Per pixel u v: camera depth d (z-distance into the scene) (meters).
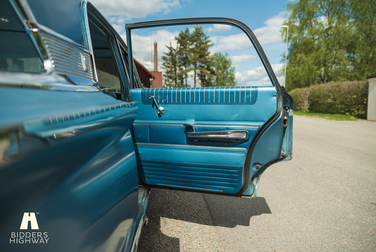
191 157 1.79
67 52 0.86
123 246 0.98
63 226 0.59
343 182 3.38
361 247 1.92
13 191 0.43
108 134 0.89
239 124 1.71
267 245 1.93
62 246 0.58
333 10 24.94
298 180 3.47
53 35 0.80
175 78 46.03
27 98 0.49
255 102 1.67
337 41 23.73
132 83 2.01
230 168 1.75
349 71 23.55
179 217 2.34
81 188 0.68
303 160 4.50
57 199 0.57
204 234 2.06
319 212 2.50
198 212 2.46
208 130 1.75
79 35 1.01
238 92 1.69
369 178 3.53
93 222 0.73
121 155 1.07
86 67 0.98
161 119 1.83
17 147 0.40
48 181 0.54
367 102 12.16
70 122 0.57
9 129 0.37
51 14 0.86
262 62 1.70
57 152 0.54
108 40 1.99
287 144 1.80
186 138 1.79
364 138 6.71
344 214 2.46
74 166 0.65
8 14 0.70
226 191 1.80
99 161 0.82
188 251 1.82
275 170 3.94
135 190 1.25
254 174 1.77
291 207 2.61
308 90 17.75
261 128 1.68
